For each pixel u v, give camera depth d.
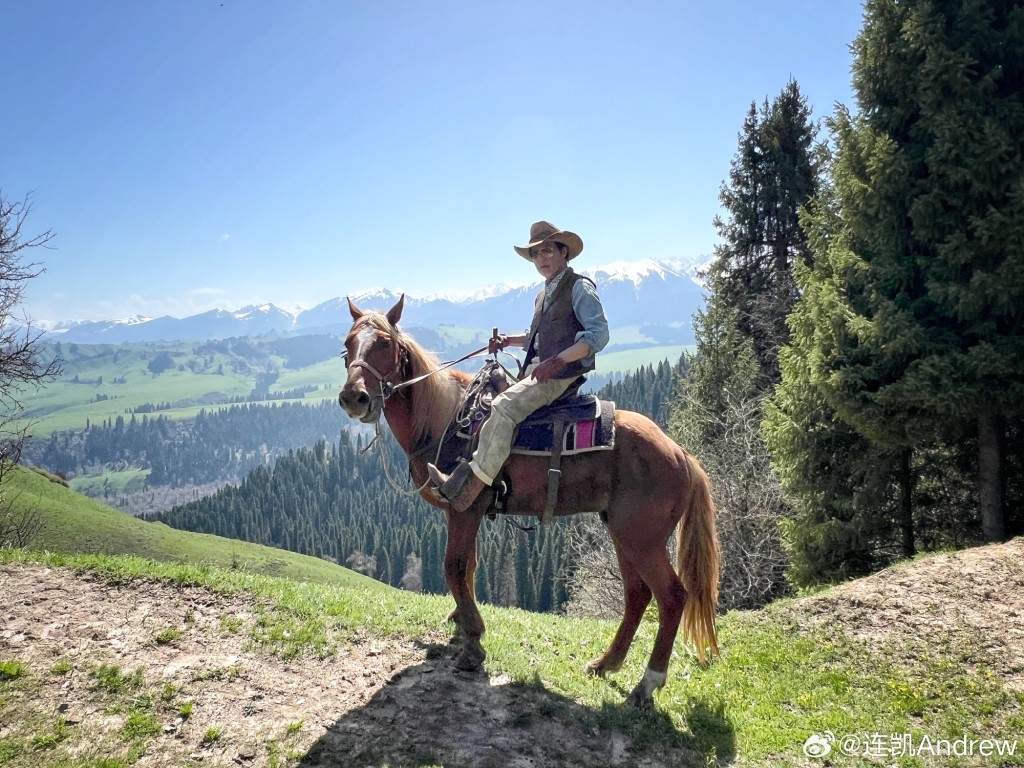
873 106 12.59
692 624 5.27
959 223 10.72
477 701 4.82
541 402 4.89
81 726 4.03
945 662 5.78
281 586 6.37
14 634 4.80
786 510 18.34
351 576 58.72
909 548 12.97
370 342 4.99
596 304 4.90
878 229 11.75
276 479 171.38
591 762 4.31
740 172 26.83
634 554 4.98
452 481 4.71
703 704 5.38
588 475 4.91
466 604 5.08
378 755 4.09
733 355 24.22
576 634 6.92
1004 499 11.68
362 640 5.55
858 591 7.36
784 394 14.18
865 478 12.91
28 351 15.10
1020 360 10.02
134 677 4.50
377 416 4.99
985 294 10.18
